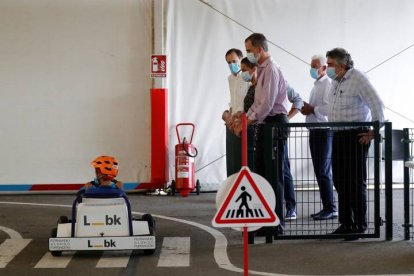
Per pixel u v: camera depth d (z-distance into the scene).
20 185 14.88
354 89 9.23
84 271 7.70
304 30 14.93
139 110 14.84
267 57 9.20
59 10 14.75
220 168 15.00
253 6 14.88
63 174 14.92
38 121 14.84
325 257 8.25
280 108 9.45
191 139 14.73
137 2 14.75
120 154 14.89
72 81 14.84
